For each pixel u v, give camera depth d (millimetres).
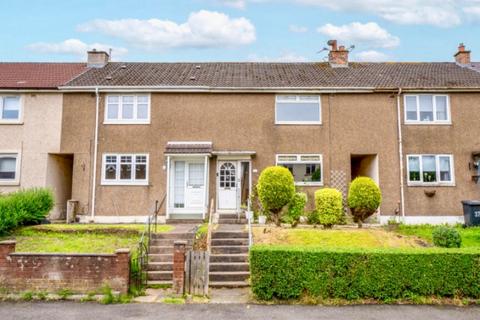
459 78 19453
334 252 8766
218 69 20984
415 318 7559
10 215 13211
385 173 17656
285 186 14055
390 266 8727
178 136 17734
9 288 8891
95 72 20031
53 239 12359
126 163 17562
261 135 17812
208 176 17250
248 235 12109
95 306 8234
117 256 8961
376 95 18156
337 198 14141
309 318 7527
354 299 8648
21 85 18000
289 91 17953
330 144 17828
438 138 17906
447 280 8719
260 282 8680
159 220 17031
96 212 17156
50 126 17781
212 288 9773
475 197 17531
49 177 17719
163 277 10070
